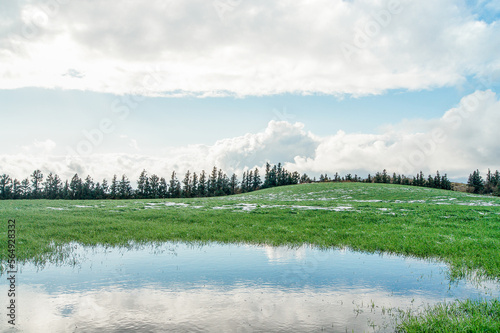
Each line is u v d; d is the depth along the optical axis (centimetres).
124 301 1164
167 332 930
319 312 1078
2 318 1019
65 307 1107
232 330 945
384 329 957
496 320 993
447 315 1029
